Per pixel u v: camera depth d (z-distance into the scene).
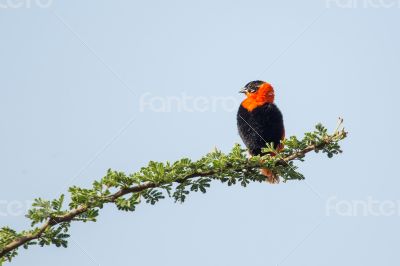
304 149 11.96
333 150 11.95
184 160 11.24
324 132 11.85
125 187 10.97
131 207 10.99
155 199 11.24
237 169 11.61
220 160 11.33
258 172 11.84
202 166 11.46
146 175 11.01
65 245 10.77
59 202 10.62
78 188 10.81
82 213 10.88
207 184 11.46
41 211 10.52
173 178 11.09
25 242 10.41
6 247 10.25
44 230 10.60
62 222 10.84
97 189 10.88
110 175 10.93
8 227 10.48
